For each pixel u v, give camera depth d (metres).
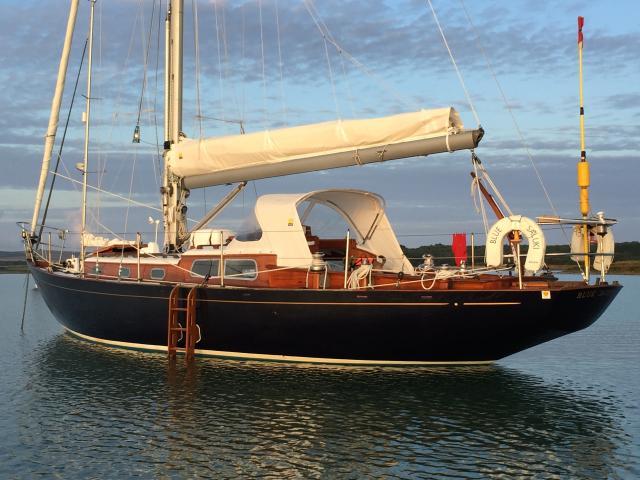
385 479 7.63
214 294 12.77
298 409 10.22
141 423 9.55
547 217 11.62
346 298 11.88
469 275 12.77
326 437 9.00
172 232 15.50
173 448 8.56
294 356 12.91
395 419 9.79
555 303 11.37
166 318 13.58
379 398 10.84
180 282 13.81
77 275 15.48
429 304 11.59
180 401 10.66
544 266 13.19
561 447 8.66
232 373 12.41
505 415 10.08
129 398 10.86
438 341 11.99
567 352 16.12
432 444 8.75
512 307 11.45
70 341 16.80
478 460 8.20
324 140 12.00
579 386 12.09
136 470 7.86
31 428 9.38
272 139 12.55
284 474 7.76
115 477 7.66
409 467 7.97
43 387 11.70
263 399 10.73
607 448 8.64
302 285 12.73
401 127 11.27
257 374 12.30
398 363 12.69
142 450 8.49
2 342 17.06
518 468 7.94
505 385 11.84
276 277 12.79
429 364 12.71
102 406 10.43
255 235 13.37
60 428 9.37
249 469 7.90
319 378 12.02
